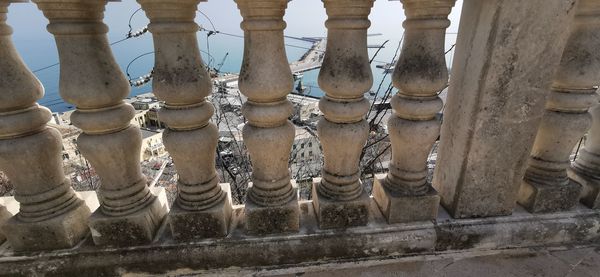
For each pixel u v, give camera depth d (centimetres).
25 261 181
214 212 183
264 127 167
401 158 194
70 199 187
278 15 147
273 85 152
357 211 194
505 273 191
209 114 165
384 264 196
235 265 192
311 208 215
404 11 167
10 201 207
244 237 191
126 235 183
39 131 169
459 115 192
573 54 180
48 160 174
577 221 207
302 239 192
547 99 177
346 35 155
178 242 187
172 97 152
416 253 201
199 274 191
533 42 163
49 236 180
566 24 161
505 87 172
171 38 145
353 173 191
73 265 182
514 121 180
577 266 195
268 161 177
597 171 213
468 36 178
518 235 205
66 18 141
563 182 208
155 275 189
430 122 178
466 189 196
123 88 160
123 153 169
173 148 165
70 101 151
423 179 197
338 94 164
